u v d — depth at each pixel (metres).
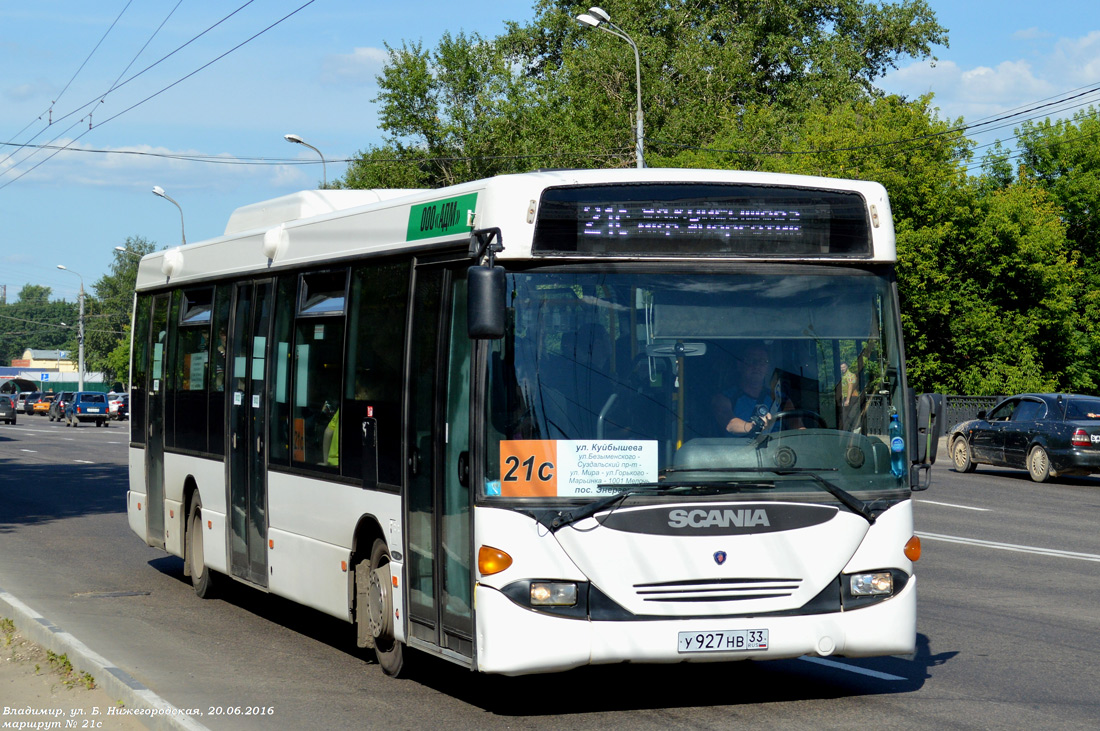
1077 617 14.26
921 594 15.94
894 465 9.70
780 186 9.75
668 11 81.50
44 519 25.98
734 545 9.13
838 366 9.68
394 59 87.12
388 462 10.79
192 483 16.39
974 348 56.56
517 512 9.02
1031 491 31.84
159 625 14.13
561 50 87.06
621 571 8.98
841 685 10.76
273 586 13.39
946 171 55.69
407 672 11.30
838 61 83.25
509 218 9.30
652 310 9.42
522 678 11.09
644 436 9.21
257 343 14.24
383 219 11.39
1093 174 67.19
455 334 9.84
